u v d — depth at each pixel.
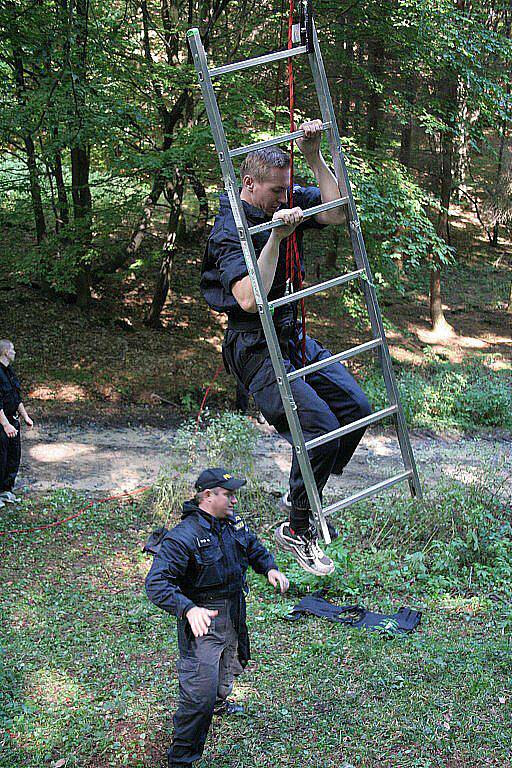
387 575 7.99
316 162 3.01
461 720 5.29
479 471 11.30
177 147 13.15
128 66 12.99
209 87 2.63
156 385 14.82
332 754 4.91
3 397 9.17
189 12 14.60
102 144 12.71
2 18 10.79
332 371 3.19
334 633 6.68
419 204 14.03
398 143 16.75
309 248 19.91
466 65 13.84
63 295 17.70
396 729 5.18
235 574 4.59
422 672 5.98
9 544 8.29
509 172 21.55
